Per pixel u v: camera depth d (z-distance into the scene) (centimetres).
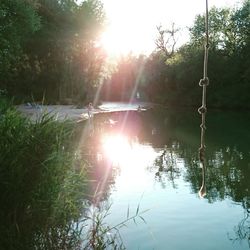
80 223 734
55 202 581
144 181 1195
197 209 915
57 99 4772
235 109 5153
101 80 5291
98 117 3641
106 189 1080
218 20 5506
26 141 582
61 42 4562
